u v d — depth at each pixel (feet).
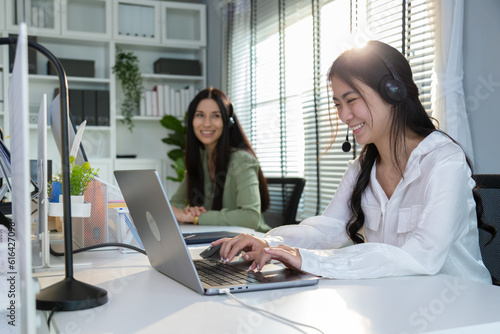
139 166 13.60
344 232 4.54
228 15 13.73
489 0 6.34
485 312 2.33
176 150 13.56
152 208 2.87
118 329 2.13
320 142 10.18
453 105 6.67
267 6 12.16
